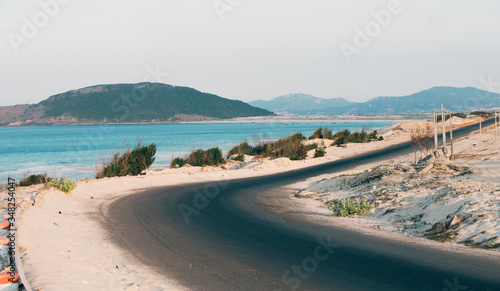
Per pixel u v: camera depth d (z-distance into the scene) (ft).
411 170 66.33
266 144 168.45
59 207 48.91
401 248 31.40
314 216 48.24
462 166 64.13
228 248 32.58
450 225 35.58
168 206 55.42
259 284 23.95
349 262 27.94
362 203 51.11
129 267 27.61
